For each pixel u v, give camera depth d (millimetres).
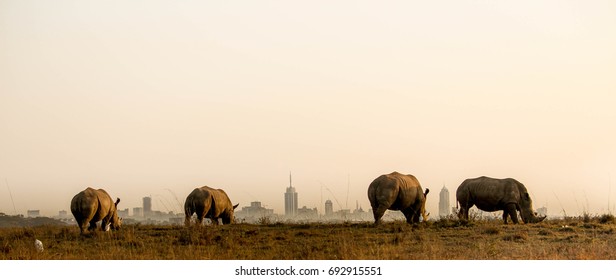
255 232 31484
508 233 30078
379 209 35031
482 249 25766
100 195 33250
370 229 32219
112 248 27125
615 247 26125
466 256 24484
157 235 31328
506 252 25266
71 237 31219
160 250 27031
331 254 25359
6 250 27078
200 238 29078
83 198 32438
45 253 26234
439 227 32188
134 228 34156
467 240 28094
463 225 32750
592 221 35125
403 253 25266
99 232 31953
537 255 24406
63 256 25922
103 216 33312
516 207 35625
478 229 31109
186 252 25812
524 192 35781
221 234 30859
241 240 28672
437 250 25125
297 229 33531
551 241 27859
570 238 28328
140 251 26562
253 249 27141
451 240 28266
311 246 27125
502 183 35938
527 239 28266
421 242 27484
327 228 33469
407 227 31984
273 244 28016
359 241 28344
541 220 35375
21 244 28578
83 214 32344
